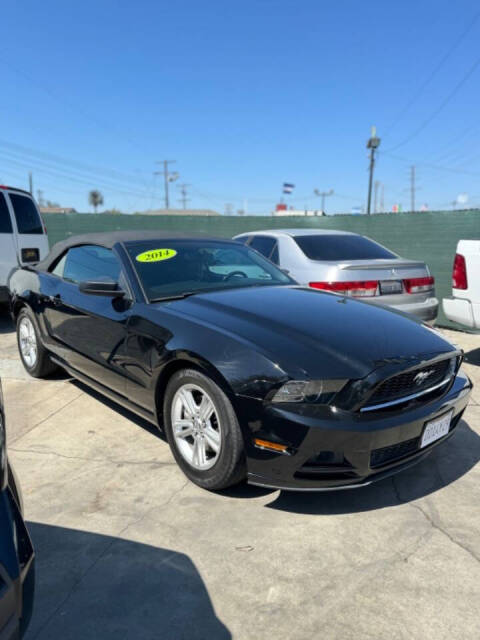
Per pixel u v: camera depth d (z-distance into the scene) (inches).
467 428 152.5
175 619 78.7
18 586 53.3
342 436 95.0
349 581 86.7
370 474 100.5
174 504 109.7
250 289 147.4
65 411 163.2
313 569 89.7
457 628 76.8
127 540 97.5
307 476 98.3
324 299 141.0
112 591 84.4
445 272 316.5
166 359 117.2
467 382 123.2
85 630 76.6
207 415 111.3
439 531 101.0
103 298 148.5
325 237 246.7
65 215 501.0
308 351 102.3
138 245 153.5
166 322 121.8
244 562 91.4
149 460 129.9
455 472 125.2
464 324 205.2
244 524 102.7
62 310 166.7
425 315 220.5
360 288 208.2
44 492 115.0
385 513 107.0
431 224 319.6
